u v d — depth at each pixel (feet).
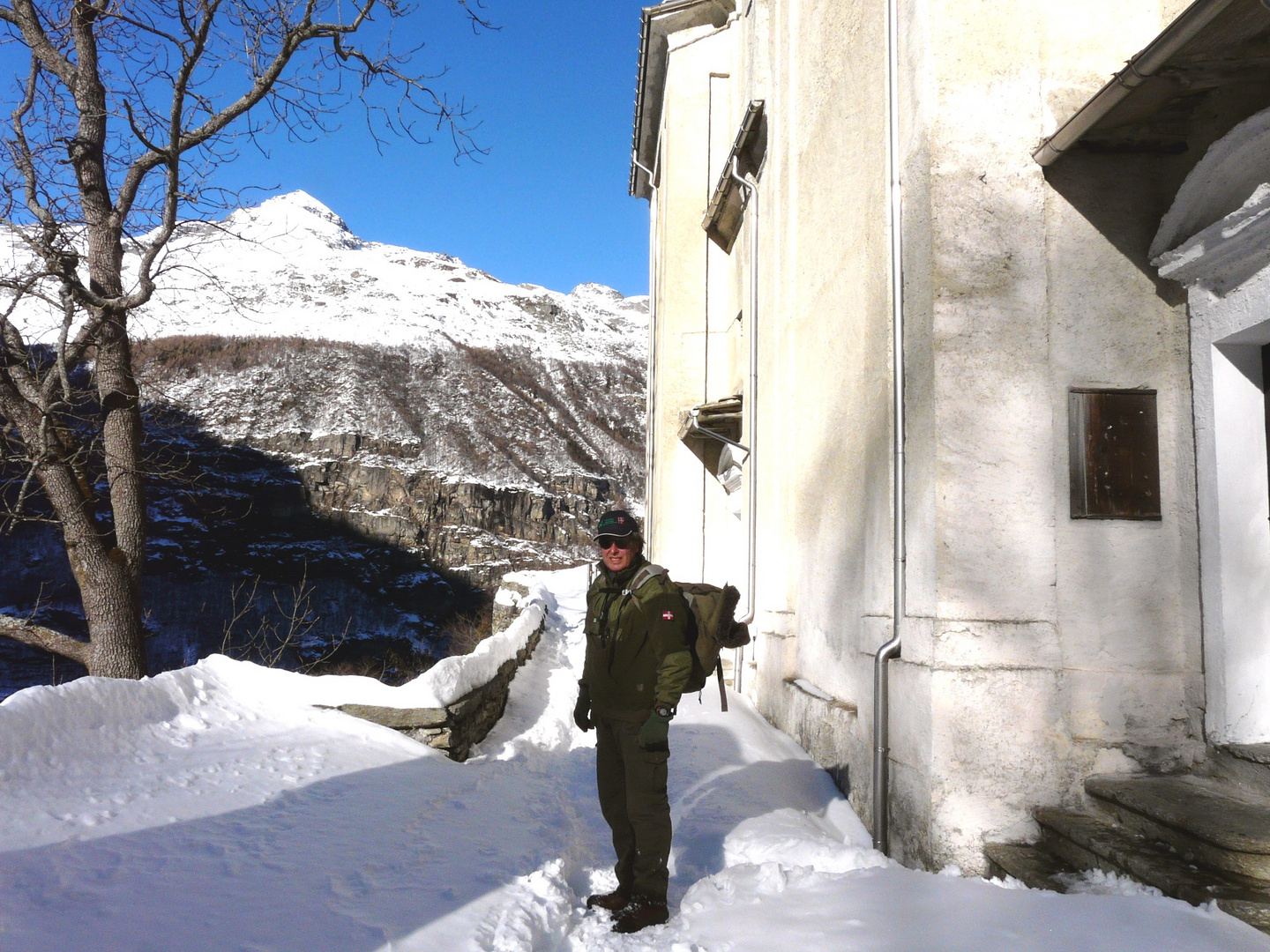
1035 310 14.29
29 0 25.35
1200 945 8.47
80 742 13.53
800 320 25.82
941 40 14.71
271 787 13.97
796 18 26.61
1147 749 13.74
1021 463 14.05
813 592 23.34
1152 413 14.32
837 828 16.55
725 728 23.47
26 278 23.53
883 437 17.15
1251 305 12.44
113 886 9.65
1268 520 13.28
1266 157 11.98
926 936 9.18
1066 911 9.54
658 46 43.96
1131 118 13.43
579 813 16.35
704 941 9.77
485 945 9.21
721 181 34.76
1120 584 14.07
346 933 9.06
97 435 25.79
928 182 14.56
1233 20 10.48
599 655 11.70
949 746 13.44
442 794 15.34
